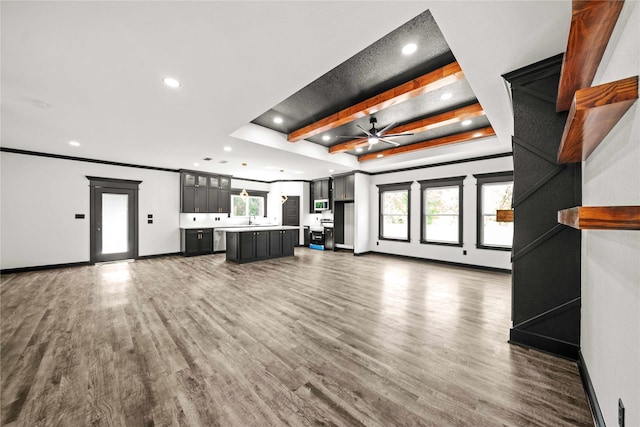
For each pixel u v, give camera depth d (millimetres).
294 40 1886
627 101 805
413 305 3260
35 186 5059
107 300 3408
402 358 2066
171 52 2016
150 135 4016
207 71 2279
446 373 1870
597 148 1369
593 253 1566
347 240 8211
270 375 1845
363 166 6883
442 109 3744
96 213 5777
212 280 4449
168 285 4133
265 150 4875
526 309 2205
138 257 6391
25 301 3357
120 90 2596
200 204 7297
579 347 1976
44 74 2303
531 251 2176
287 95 2713
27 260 4984
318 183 8828
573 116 944
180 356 2078
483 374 1854
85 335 2420
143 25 1721
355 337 2416
